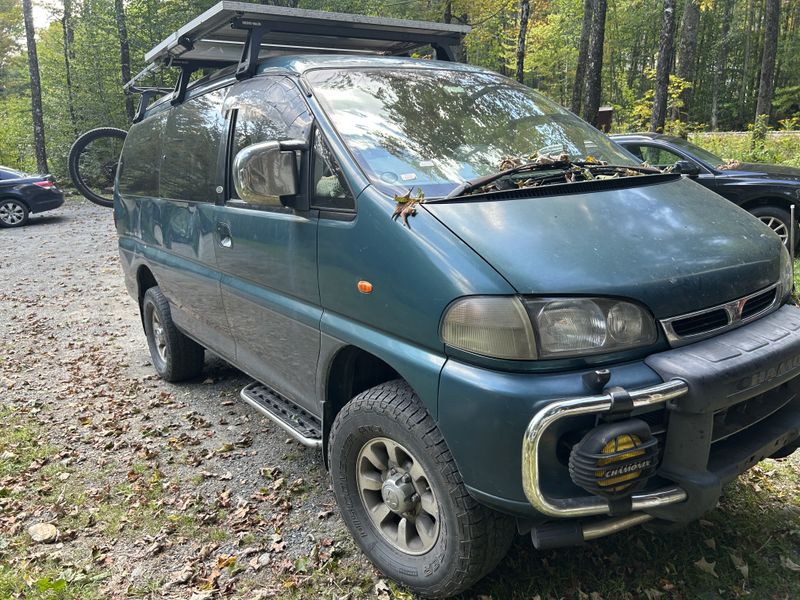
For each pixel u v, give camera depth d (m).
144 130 5.16
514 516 2.21
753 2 38.72
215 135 3.82
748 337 2.29
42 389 5.27
